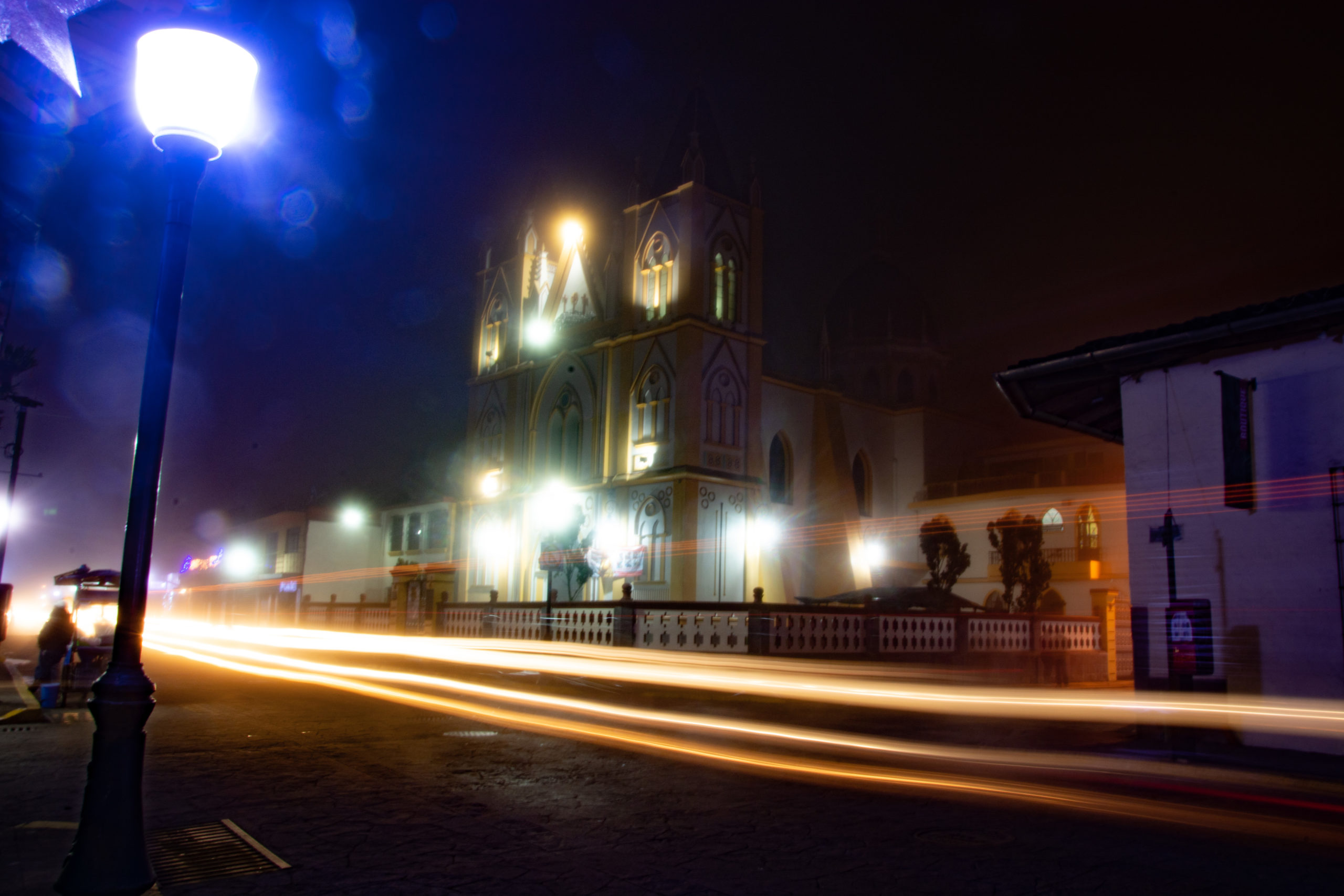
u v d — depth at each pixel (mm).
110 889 5531
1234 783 10148
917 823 8180
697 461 39156
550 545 41031
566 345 46031
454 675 23734
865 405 50156
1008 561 37844
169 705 15961
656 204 42438
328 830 7641
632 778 10086
